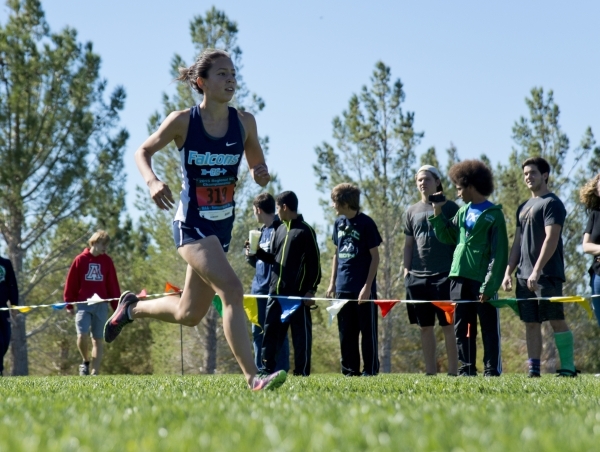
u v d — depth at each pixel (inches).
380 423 197.0
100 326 885.2
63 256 1833.2
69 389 374.9
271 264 601.9
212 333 2027.6
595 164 2023.9
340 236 647.1
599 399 297.7
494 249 580.1
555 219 581.9
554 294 591.2
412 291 677.9
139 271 2158.0
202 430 193.2
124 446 166.1
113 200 1774.1
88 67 1749.5
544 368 2039.9
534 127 2146.9
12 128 1716.3
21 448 160.9
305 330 639.1
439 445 161.3
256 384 344.8
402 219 2018.9
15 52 1690.5
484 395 318.7
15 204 1688.0
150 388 382.0
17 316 1780.3
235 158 364.5
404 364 2331.4
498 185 2225.6
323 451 156.6
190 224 353.1
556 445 162.2
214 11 1911.9
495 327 588.4
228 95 355.6
